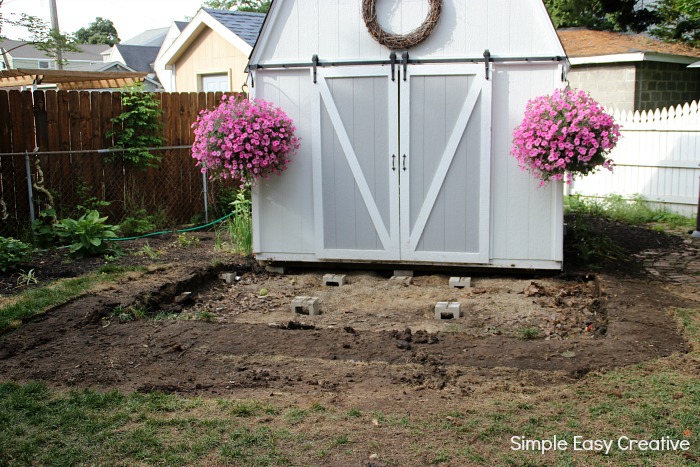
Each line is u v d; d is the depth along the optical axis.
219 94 11.73
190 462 3.41
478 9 7.11
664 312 5.79
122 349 5.16
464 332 5.64
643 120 12.35
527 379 4.45
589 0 21.81
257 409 3.99
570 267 7.77
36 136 9.22
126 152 10.09
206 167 7.85
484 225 7.38
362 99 7.53
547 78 7.06
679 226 10.95
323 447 3.52
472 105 7.23
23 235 8.80
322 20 7.52
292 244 7.97
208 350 5.15
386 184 7.60
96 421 3.85
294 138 7.66
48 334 5.45
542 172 7.02
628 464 3.35
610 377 4.39
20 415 3.94
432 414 3.90
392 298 6.94
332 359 4.94
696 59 15.77
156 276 7.31
